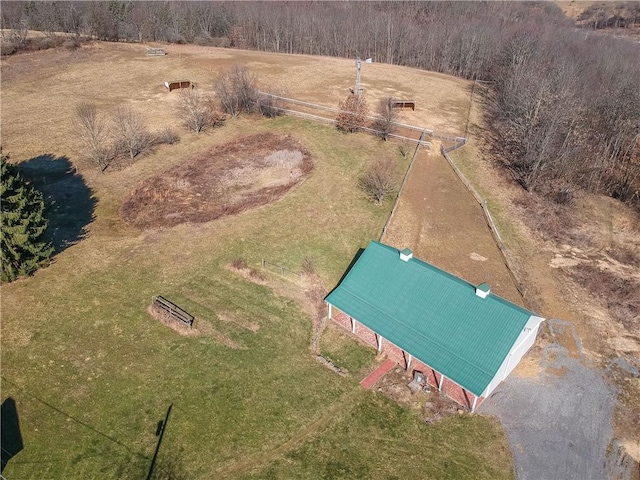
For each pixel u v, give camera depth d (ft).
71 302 137.08
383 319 119.55
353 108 234.99
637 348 127.85
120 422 106.93
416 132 240.12
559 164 202.18
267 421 108.37
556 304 141.18
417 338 114.42
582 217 184.85
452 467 100.42
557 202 193.16
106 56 336.70
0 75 295.48
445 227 172.96
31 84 285.43
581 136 217.97
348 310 123.44
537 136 200.64
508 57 318.86
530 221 179.83
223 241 162.61
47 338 126.00
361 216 176.65
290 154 216.95
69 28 391.24
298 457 101.81
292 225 170.71
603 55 309.22
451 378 106.73
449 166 212.64
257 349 125.39
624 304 141.79
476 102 289.33
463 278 149.07
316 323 134.51
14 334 126.62
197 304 138.21
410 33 379.14
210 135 232.73
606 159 216.74
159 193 187.93
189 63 324.80
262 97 253.44
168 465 99.40
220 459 100.83
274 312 137.18
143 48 362.74
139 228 168.96
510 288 146.20
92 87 282.97
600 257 162.40
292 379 118.01
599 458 102.37
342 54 400.26
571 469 100.32
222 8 436.76
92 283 144.05
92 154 207.21
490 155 225.97
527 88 236.22
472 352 109.09
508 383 117.50
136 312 134.62
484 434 106.52
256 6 444.96
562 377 119.34
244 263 152.25
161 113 251.39
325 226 170.81
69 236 163.94
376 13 425.69
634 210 191.52
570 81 243.81
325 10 439.22
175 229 168.45
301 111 257.55
